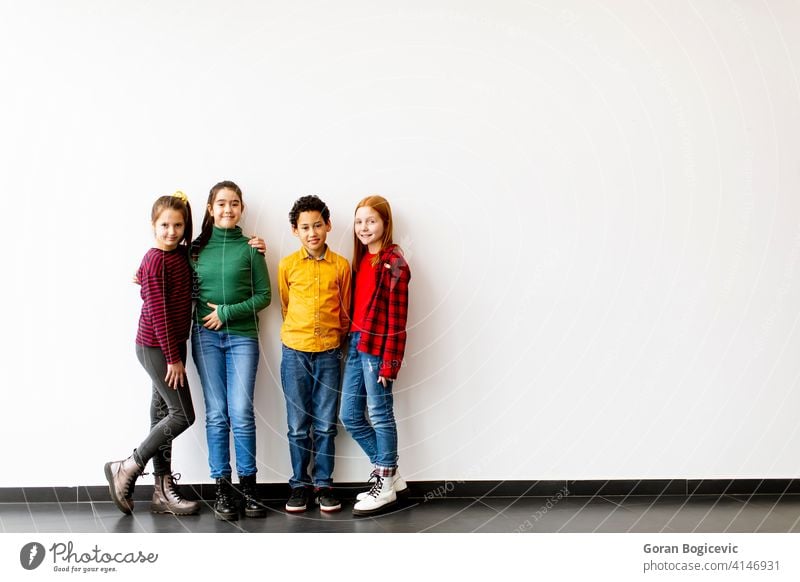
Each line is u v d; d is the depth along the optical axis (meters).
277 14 2.97
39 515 2.79
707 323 3.05
